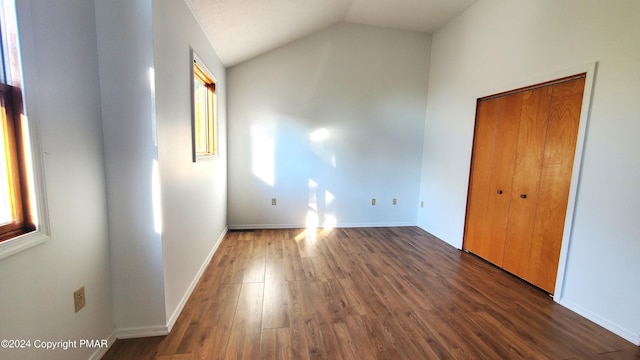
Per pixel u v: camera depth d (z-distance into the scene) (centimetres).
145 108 153
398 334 179
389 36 397
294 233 385
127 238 160
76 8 133
